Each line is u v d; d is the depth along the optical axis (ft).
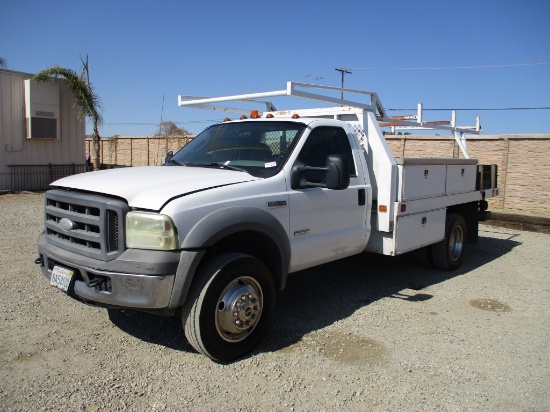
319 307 18.37
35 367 12.60
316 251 16.43
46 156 61.62
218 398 11.55
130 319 16.12
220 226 12.73
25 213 39.68
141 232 12.16
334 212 16.97
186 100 20.81
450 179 23.13
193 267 12.32
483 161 45.75
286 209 15.05
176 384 12.10
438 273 24.38
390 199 18.69
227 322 13.09
